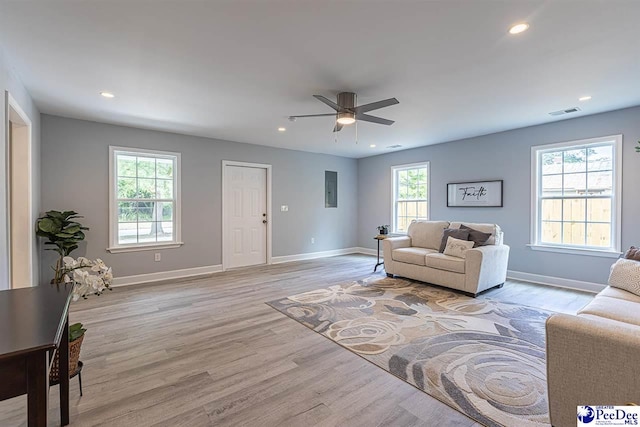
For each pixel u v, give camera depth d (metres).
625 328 1.33
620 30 2.08
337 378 2.04
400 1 1.78
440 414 1.68
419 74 2.78
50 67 2.61
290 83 2.97
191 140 5.09
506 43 2.25
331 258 6.73
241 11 1.87
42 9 1.83
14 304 1.34
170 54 2.41
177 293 4.02
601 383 1.33
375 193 7.14
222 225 5.43
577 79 2.89
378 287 4.28
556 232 4.45
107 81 2.90
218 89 3.11
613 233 3.92
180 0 1.76
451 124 4.48
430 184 5.99
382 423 1.62
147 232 4.73
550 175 4.50
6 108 2.39
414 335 2.70
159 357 2.32
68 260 2.08
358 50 2.35
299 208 6.54
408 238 5.06
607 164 3.99
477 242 4.15
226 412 1.71
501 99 3.43
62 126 4.01
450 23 2.01
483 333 2.73
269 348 2.47
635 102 3.55
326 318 3.11
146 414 1.69
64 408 1.59
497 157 5.00
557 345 1.45
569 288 4.22
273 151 6.12
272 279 4.78
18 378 0.94
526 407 1.73
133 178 4.62
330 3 1.80
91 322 3.02
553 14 1.91
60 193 4.00
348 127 4.62
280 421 1.63
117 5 1.80
